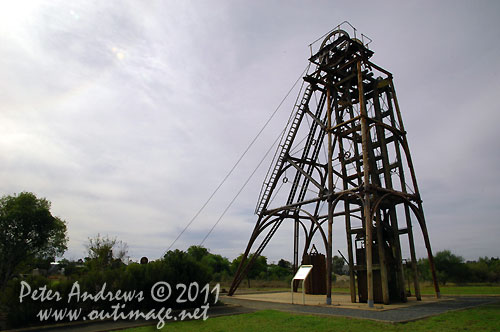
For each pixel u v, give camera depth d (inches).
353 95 987.9
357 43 870.4
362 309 634.8
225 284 1797.5
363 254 780.0
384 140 876.6
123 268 688.4
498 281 1907.0
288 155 1045.2
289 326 465.7
